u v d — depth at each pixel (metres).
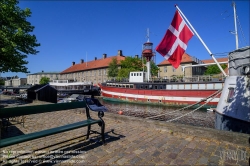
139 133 4.98
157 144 4.09
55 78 106.69
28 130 5.54
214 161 3.20
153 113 21.72
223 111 7.62
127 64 49.59
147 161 3.21
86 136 4.65
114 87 34.44
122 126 5.80
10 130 5.51
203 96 23.83
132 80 33.50
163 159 3.29
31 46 14.35
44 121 6.86
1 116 2.90
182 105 25.47
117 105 28.88
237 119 6.77
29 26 14.81
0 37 11.31
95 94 45.34
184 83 25.58
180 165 3.06
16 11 13.56
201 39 8.56
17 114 3.16
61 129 3.30
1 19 12.05
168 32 8.80
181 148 3.83
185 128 4.78
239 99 6.83
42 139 4.43
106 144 4.08
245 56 6.66
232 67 7.42
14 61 13.05
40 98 19.36
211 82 23.41
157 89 28.06
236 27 9.68
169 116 19.41
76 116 7.84
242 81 6.83
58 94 40.88
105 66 62.44
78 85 48.34
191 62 49.44
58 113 8.55
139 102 29.97
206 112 20.95
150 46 34.34
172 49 8.70
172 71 53.38
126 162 3.17
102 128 4.09
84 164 3.10
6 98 23.83
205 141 4.27
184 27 8.71
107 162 3.17
